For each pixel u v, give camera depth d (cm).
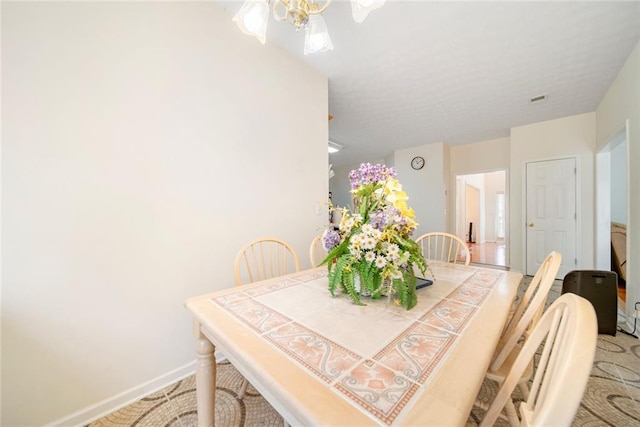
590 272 212
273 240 169
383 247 97
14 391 109
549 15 183
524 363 66
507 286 122
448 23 190
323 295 111
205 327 91
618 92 256
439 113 355
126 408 133
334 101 318
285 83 222
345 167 718
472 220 871
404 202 103
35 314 113
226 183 182
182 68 159
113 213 134
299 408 49
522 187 402
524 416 55
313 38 124
